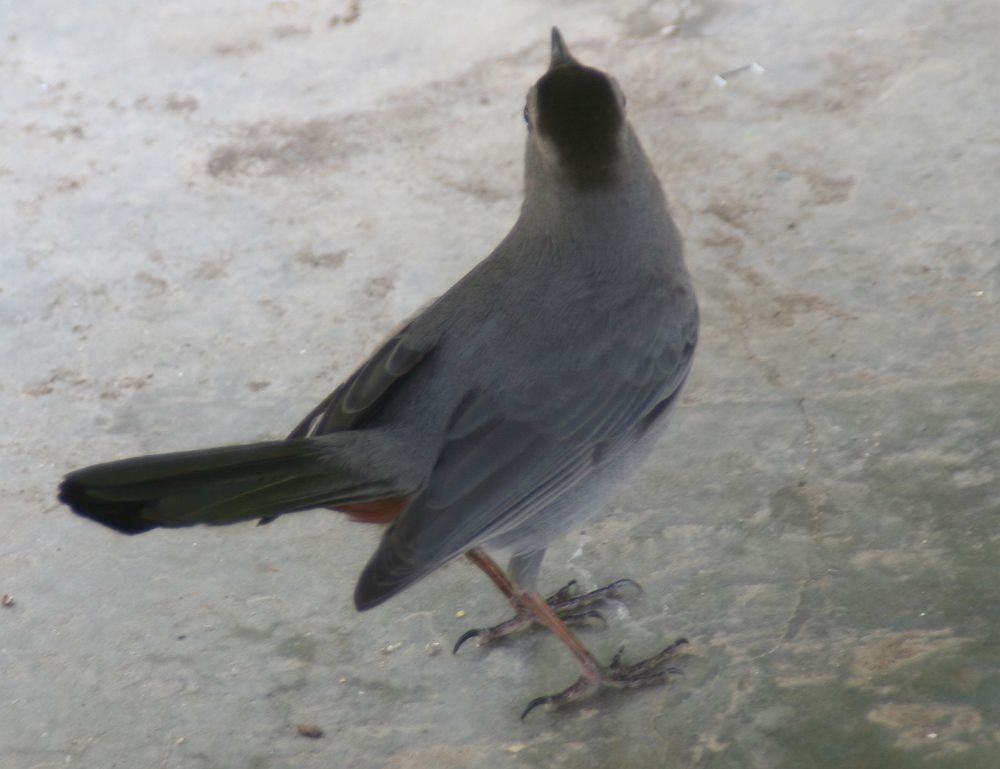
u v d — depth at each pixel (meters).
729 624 7.46
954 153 10.77
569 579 7.88
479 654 7.57
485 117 11.91
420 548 6.31
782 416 8.73
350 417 6.83
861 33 12.32
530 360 6.90
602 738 6.98
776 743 6.75
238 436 9.05
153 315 10.18
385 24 13.27
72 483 5.91
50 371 9.73
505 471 6.69
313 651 7.63
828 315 9.48
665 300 7.23
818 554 7.77
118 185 11.53
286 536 8.43
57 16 13.76
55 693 7.46
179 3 13.88
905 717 6.75
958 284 9.55
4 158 11.93
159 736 7.18
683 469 8.47
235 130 12.09
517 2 13.37
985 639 7.08
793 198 10.59
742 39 12.47
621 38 12.69
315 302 10.16
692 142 11.31
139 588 8.09
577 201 7.00
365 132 11.91
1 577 8.20
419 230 10.77
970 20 12.26
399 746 7.05
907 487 8.08
